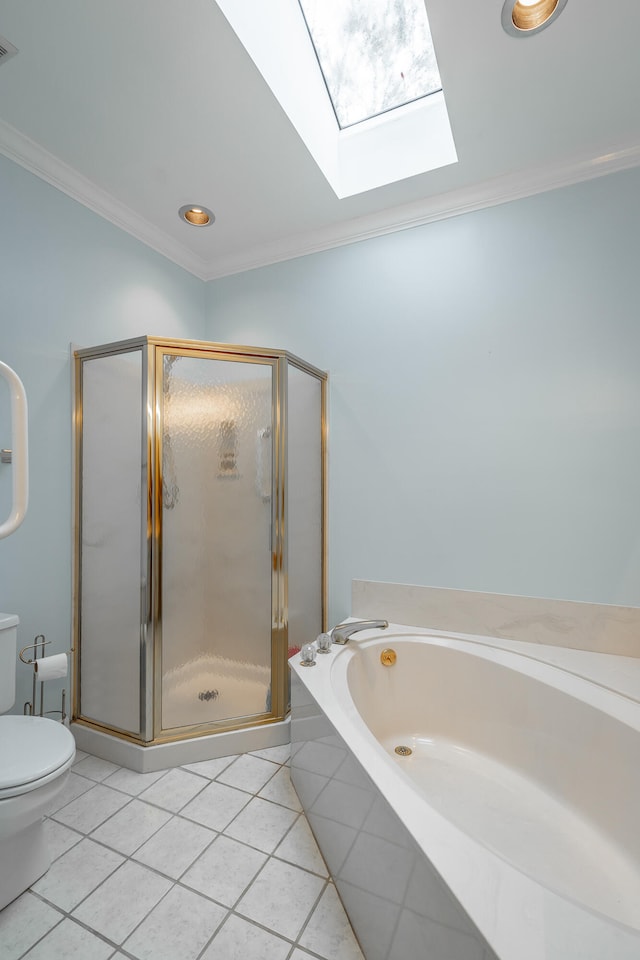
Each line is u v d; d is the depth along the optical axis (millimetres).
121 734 1942
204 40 1453
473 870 810
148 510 1904
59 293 2033
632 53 1492
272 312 2680
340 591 2443
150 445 1917
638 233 1887
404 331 2326
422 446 2273
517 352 2086
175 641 1979
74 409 2102
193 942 1155
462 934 726
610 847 1354
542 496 2029
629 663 1805
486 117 1760
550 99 1680
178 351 1998
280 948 1141
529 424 2059
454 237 2230
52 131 1820
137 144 1897
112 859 1416
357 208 2330
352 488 2428
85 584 2094
